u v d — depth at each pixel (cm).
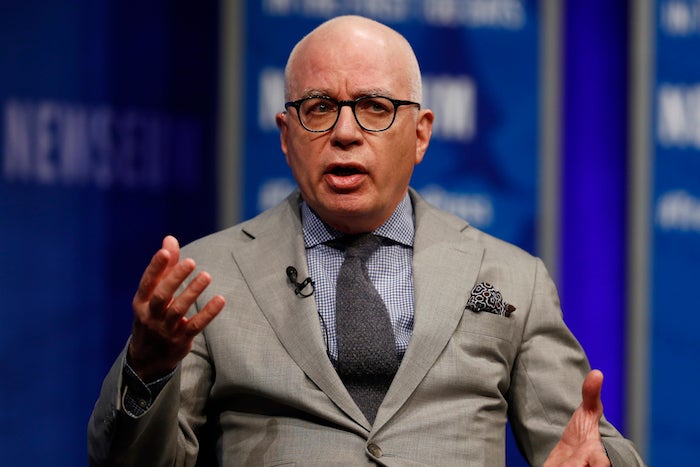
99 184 880
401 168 581
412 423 537
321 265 583
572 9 984
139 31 891
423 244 592
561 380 575
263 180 899
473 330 565
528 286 593
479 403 550
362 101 567
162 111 894
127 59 888
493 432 552
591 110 980
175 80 898
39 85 870
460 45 930
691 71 961
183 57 899
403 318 565
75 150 877
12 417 865
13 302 865
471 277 583
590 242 977
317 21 909
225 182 892
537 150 937
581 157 978
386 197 574
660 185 957
